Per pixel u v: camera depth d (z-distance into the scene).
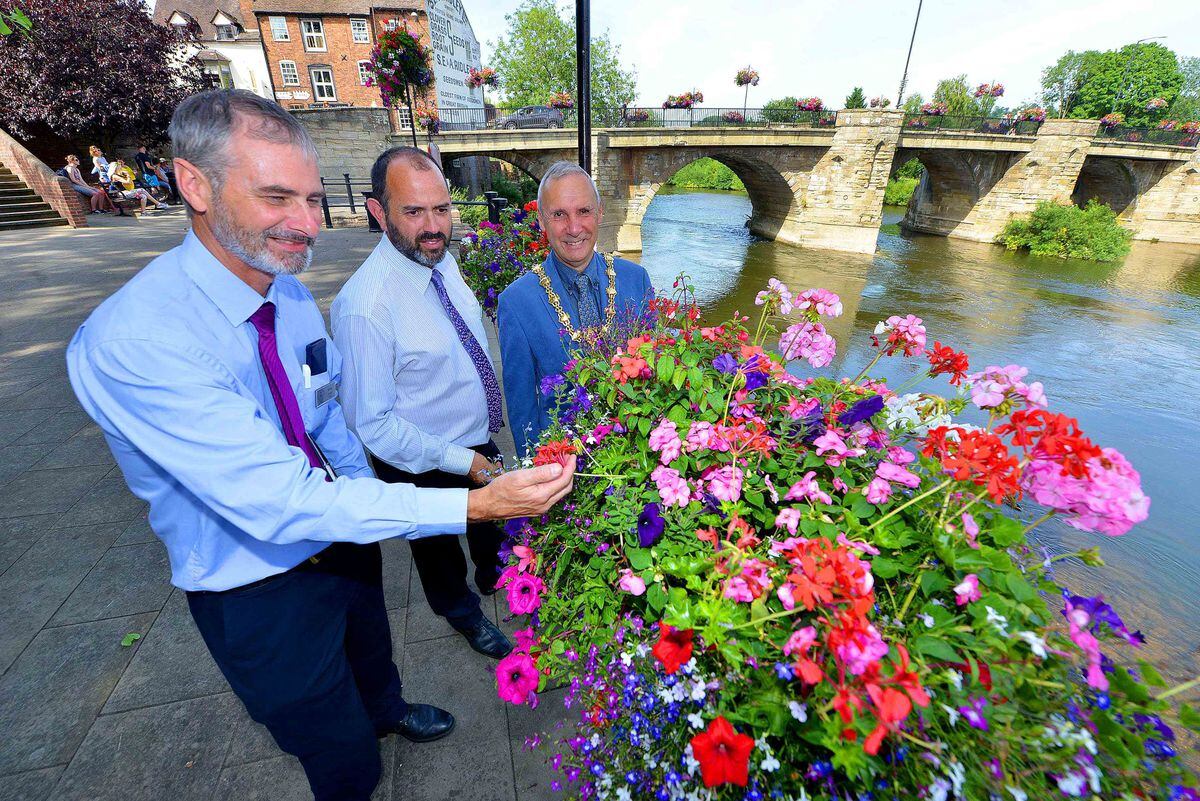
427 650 2.04
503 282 5.13
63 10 16.42
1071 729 0.69
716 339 1.51
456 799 1.55
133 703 1.82
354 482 0.99
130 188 14.23
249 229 0.97
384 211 1.55
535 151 21.17
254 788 1.58
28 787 1.57
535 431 1.93
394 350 1.62
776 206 28.66
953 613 0.85
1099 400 10.59
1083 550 0.89
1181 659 4.49
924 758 0.69
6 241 10.12
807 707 0.78
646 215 37.69
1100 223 25.36
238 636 1.12
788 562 0.91
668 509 1.11
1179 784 0.70
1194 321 15.75
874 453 1.21
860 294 18.14
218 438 0.90
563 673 1.17
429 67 9.71
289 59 28.66
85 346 0.92
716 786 0.84
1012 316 15.94
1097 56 52.16
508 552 1.27
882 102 25.94
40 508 2.88
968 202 30.67
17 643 2.05
